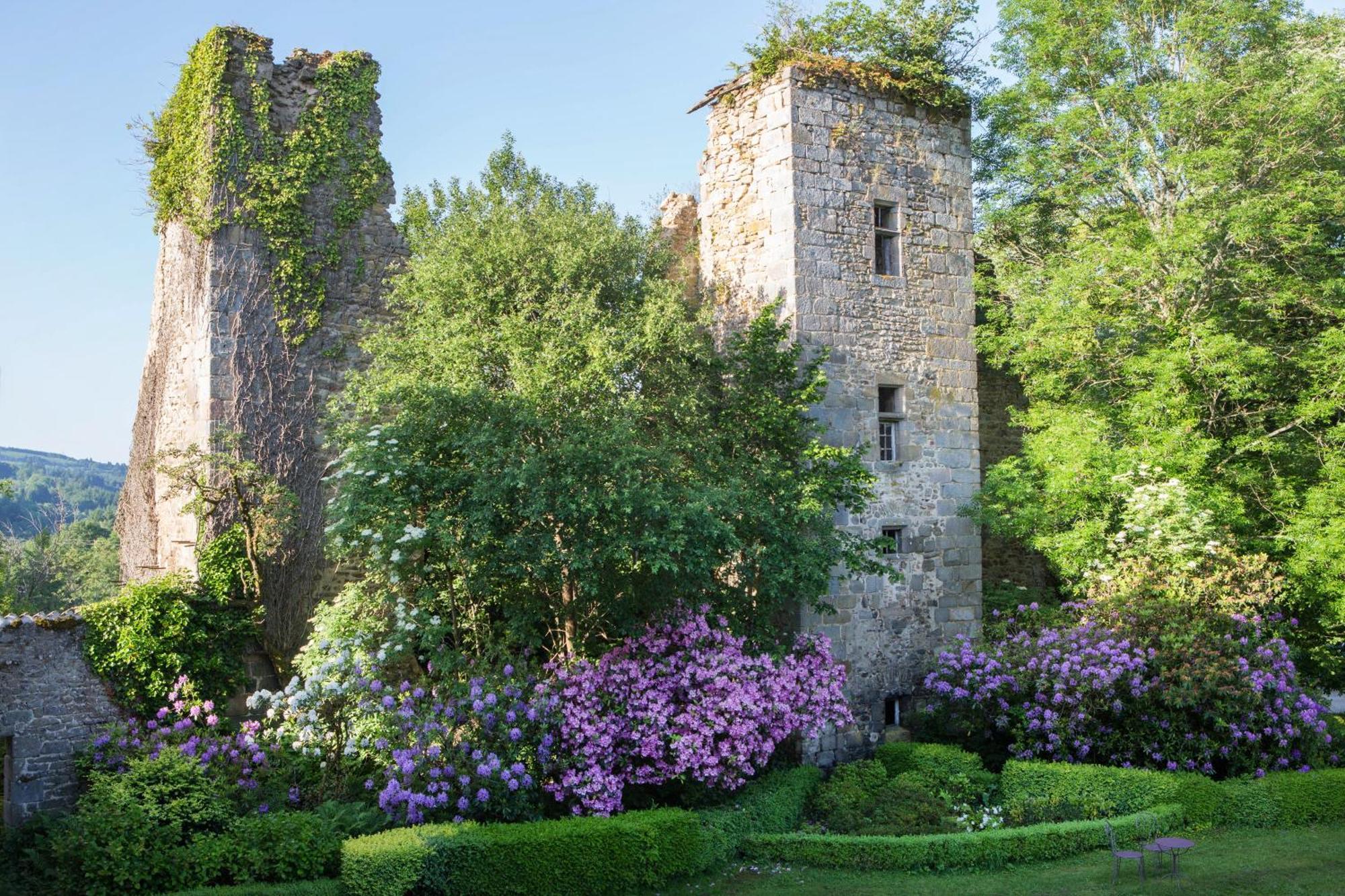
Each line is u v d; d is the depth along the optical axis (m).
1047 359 17.20
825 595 14.74
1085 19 17.14
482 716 11.25
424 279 14.08
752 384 14.36
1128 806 12.34
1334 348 15.91
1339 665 16.44
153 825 9.91
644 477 12.09
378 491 11.46
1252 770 13.37
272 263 14.38
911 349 16.05
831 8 15.99
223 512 13.48
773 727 12.77
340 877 9.69
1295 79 16.27
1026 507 15.83
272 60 14.62
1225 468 16.28
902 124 16.22
